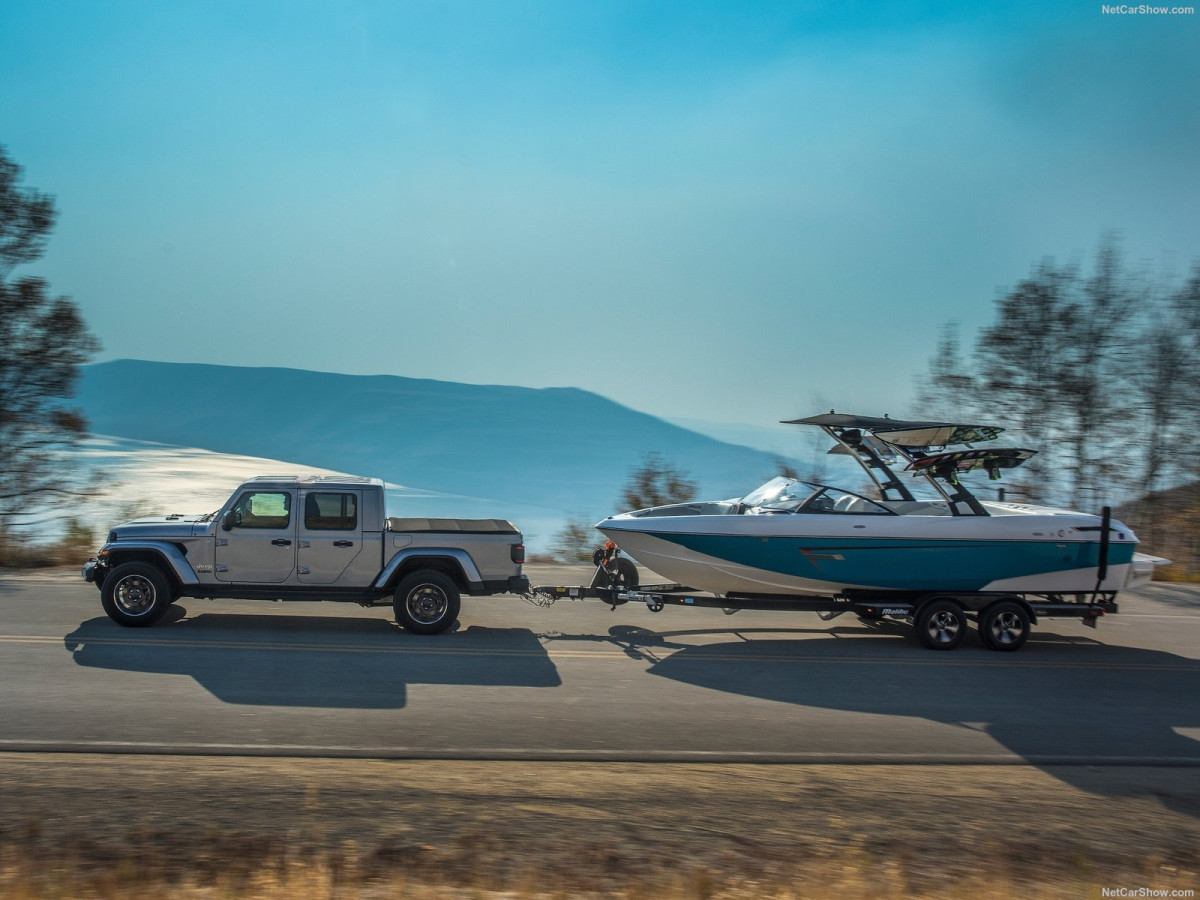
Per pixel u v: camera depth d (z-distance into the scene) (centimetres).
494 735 755
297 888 455
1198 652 1216
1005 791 674
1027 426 2222
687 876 500
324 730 746
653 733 783
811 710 880
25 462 1922
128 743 691
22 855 488
